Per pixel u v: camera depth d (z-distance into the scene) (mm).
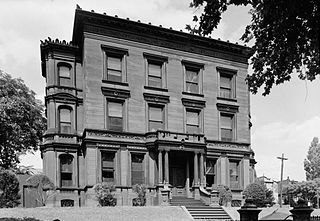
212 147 39188
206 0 6730
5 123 36156
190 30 7312
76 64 36719
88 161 33500
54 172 33562
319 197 67750
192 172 37000
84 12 34656
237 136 41219
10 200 32062
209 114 39906
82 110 35844
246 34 7516
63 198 33062
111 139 34562
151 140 35562
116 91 35594
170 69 38594
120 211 27484
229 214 30531
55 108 34812
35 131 39625
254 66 7777
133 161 35531
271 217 9695
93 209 27453
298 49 6969
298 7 6000
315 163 77938
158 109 37656
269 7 6305
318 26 6148
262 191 37531
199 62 40156
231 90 42000
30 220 22609
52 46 35531
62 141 34312
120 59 36688
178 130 37938
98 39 35594
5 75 38156
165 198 32719
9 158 39719
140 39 37469
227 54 41969
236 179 40656
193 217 28594
